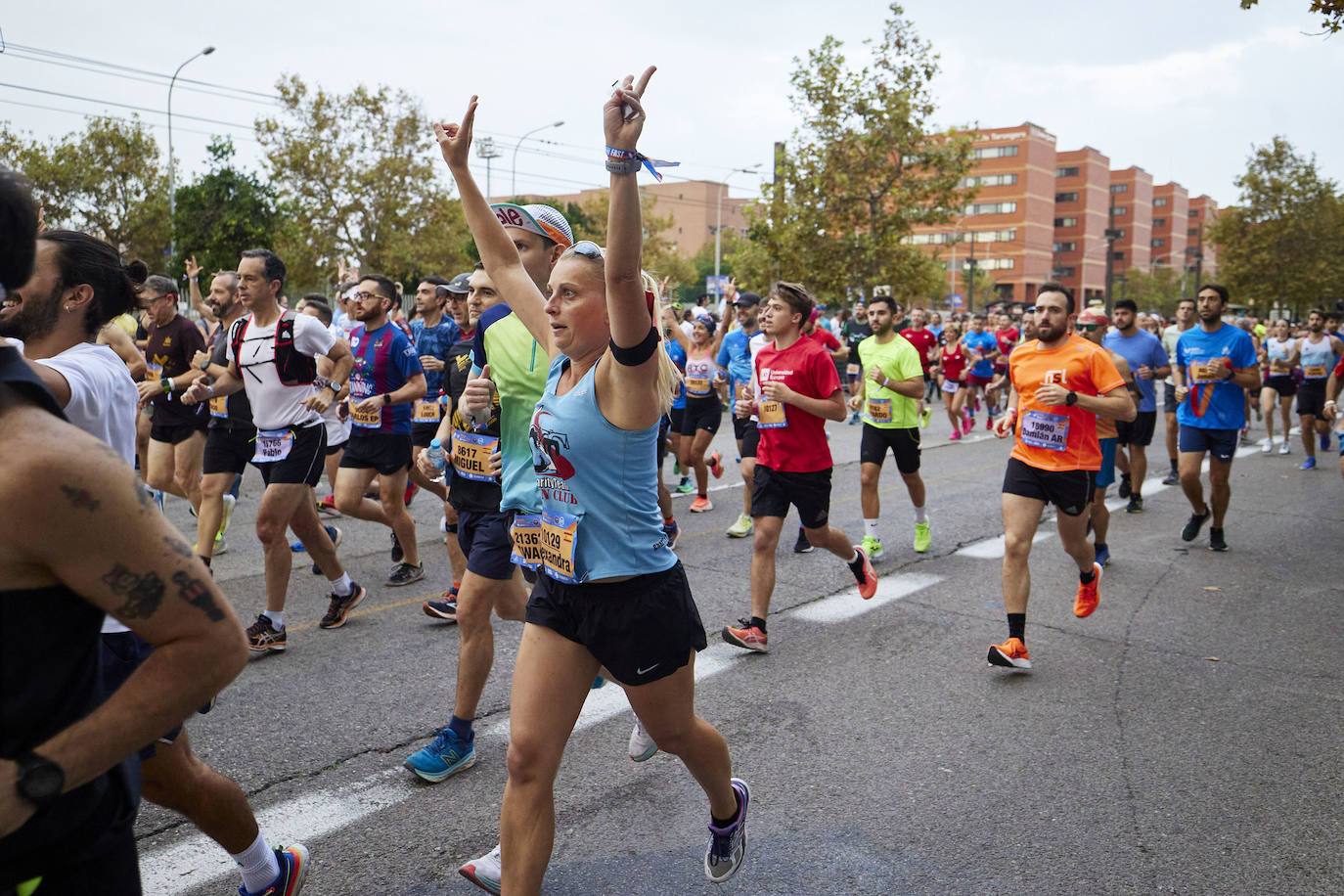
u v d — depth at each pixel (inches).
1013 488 206.2
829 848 131.3
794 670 200.8
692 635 105.6
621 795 145.6
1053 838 134.3
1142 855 130.0
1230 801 145.3
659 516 104.5
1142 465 378.9
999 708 181.2
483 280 167.6
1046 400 198.2
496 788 146.9
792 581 272.7
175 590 56.2
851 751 161.8
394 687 187.5
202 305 471.8
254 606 239.9
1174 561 300.0
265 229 1268.5
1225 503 312.5
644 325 94.5
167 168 1381.6
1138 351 372.5
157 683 56.2
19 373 53.8
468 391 135.0
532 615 104.1
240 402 231.0
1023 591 199.2
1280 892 121.6
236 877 121.9
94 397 94.6
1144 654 212.4
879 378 287.3
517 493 133.0
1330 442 588.7
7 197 53.7
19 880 56.3
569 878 123.8
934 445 596.4
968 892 121.5
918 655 210.7
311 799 142.6
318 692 184.4
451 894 119.9
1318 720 176.4
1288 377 557.3
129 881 63.4
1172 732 170.9
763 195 1042.7
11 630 52.3
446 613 224.1
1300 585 271.7
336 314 501.7
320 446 208.2
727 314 445.1
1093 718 176.9
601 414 98.0
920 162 1016.2
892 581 273.0
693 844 132.3
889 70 994.7
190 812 101.8
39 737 54.6
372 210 1381.6
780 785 149.3
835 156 1016.9
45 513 51.5
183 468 289.0
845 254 1031.6
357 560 289.9
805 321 216.2
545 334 118.0
